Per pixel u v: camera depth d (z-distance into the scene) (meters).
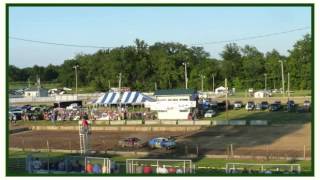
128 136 56.00
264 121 59.56
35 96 135.25
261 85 157.75
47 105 105.06
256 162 36.28
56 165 31.00
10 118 77.88
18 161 35.28
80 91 163.88
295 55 141.88
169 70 154.25
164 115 72.31
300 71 140.75
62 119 77.44
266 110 80.31
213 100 104.31
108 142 51.38
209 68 157.00
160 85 153.62
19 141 54.06
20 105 107.12
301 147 42.97
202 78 144.88
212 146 45.66
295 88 141.75
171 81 155.00
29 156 31.34
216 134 53.94
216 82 162.12
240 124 60.72
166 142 45.19
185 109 71.19
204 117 73.50
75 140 53.69
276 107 78.75
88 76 170.75
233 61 168.38
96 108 91.00
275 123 61.22
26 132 63.78
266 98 108.31
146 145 48.22
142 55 159.50
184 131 58.78
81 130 43.38
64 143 51.34
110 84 154.12
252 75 160.75
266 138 49.28
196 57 169.00
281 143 45.69
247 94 129.00
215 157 39.41
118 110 79.88
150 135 56.25
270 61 153.62
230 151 42.12
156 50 162.88
